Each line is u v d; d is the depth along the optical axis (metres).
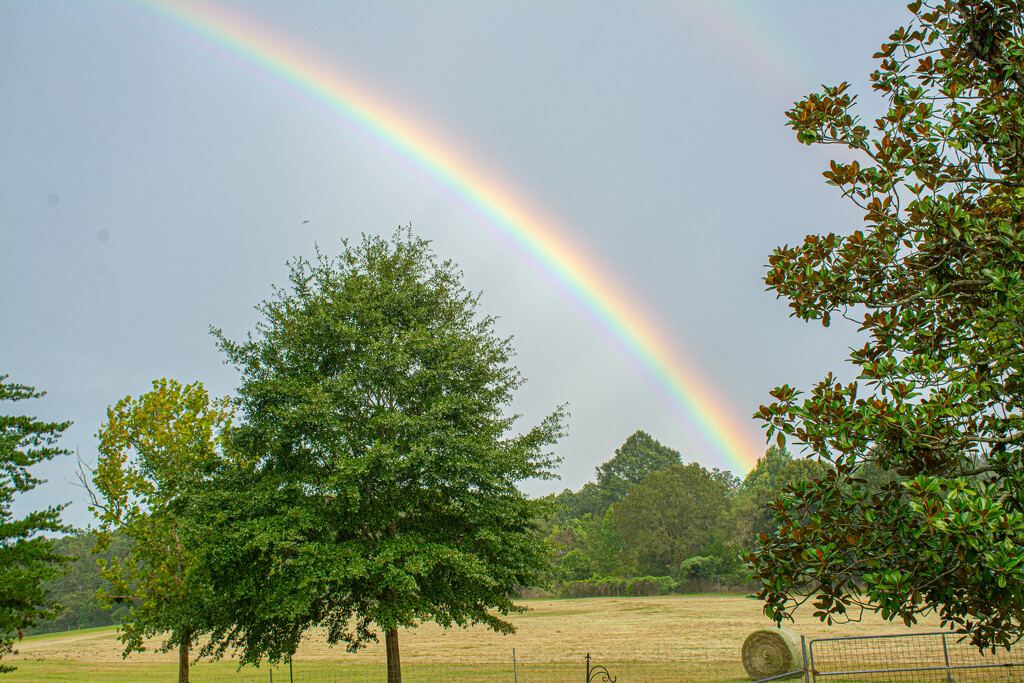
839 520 5.66
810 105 6.68
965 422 5.71
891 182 6.43
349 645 16.77
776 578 5.71
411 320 16.52
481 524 15.02
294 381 14.62
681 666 23.11
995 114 6.30
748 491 105.44
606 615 52.25
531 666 24.45
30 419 13.80
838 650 23.16
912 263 6.41
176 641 15.38
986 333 5.91
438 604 15.32
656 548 92.06
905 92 6.81
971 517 4.69
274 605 13.23
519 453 15.16
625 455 142.38
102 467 16.53
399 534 15.23
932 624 33.03
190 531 13.25
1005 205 6.03
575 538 98.00
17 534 13.15
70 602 76.00
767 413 6.02
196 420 17.17
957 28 6.73
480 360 16.64
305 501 13.93
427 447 14.07
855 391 5.93
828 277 6.41
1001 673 16.86
